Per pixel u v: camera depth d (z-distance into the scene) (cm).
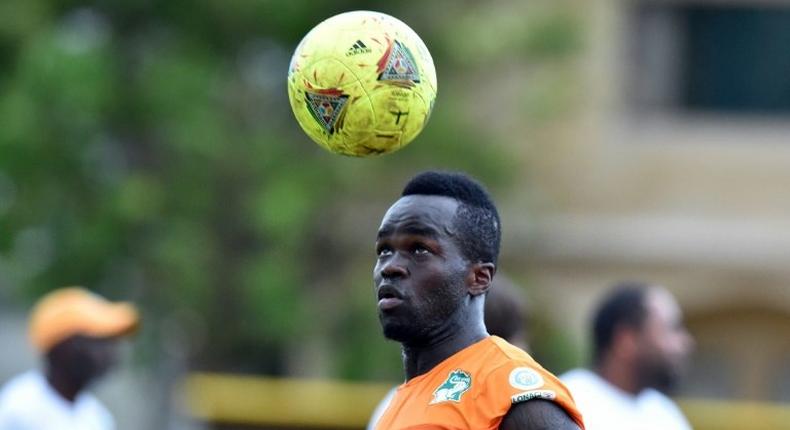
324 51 1606
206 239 5097
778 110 6275
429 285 1578
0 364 7269
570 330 5791
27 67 4869
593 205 6266
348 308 5362
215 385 4634
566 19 5500
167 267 5022
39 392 3025
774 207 6253
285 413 4588
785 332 6328
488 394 1535
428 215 1588
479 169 5438
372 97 1597
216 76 5100
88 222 5019
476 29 5381
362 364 5206
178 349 5275
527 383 1534
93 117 4897
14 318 7188
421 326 1582
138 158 5206
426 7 5409
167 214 5075
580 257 6247
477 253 1602
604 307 2722
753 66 6269
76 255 5031
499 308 2323
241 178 5144
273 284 5038
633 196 6269
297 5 5106
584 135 6234
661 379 2708
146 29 5219
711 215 6266
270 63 5419
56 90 4841
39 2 5100
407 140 1636
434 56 5406
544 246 6122
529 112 5691
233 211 5175
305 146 5353
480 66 5634
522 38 5428
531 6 5834
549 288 5991
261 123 5341
